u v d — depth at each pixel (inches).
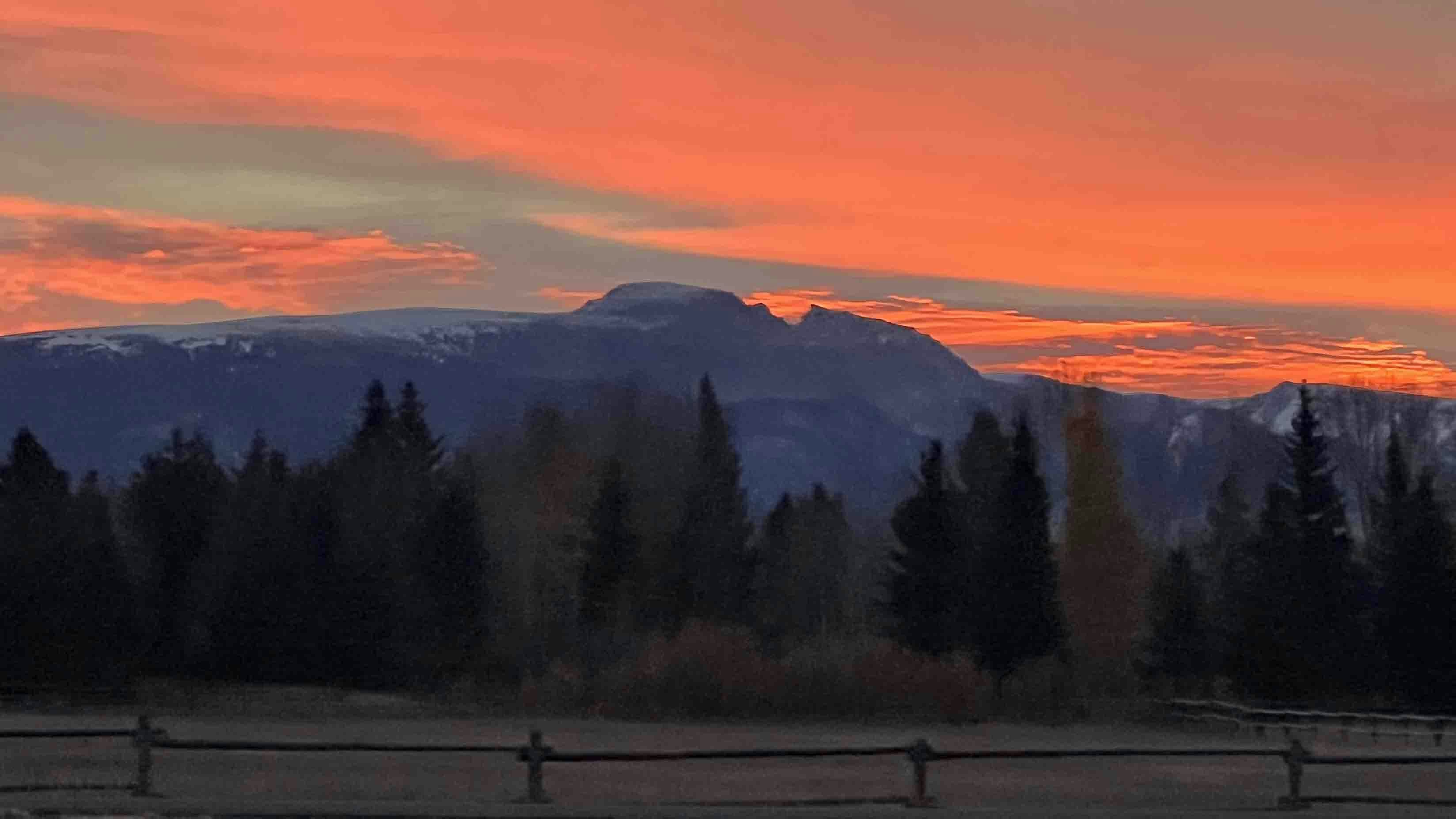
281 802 715.4
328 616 2283.5
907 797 759.1
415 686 2316.7
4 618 2049.7
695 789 1024.2
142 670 2222.0
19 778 965.8
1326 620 2458.2
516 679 2389.3
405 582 2491.4
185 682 2224.4
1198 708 2121.1
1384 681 2362.2
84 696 2042.3
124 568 2306.8
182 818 664.4
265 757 1203.2
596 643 2536.9
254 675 2252.7
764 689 1961.1
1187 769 1295.5
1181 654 2544.3
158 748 840.9
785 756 732.7
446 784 1008.2
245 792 896.3
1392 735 1796.3
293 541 2331.4
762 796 968.9
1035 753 733.9
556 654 2518.5
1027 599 2448.3
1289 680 2305.6
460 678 2354.8
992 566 2492.6
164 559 2554.1
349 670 2283.5
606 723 1879.9
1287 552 2524.6
